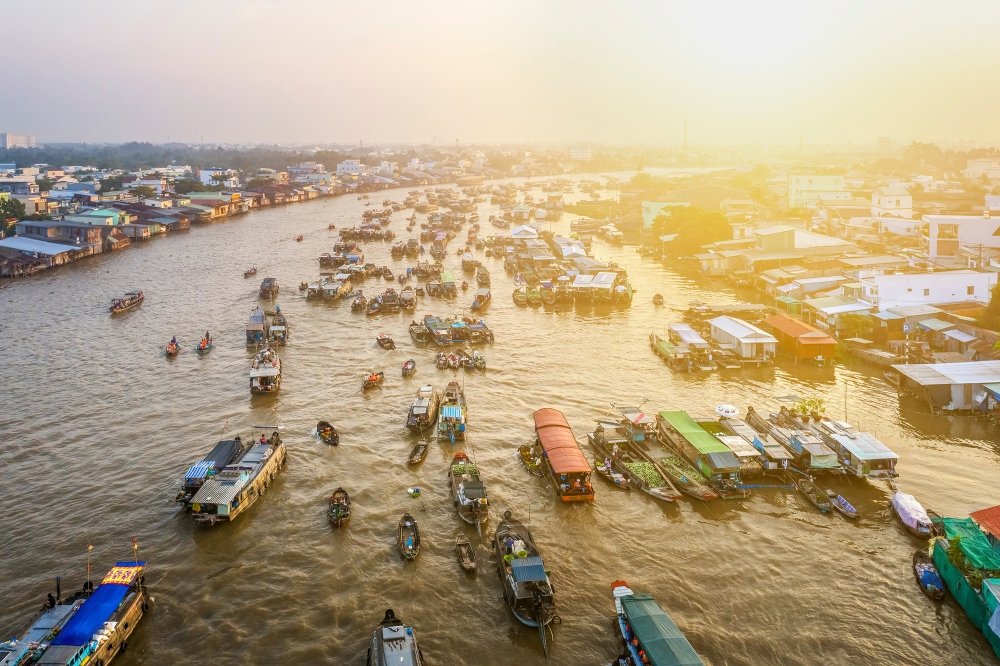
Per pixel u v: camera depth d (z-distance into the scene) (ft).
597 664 103.86
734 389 212.84
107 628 103.35
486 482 156.25
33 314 307.78
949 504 144.46
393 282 376.07
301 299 336.90
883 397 203.31
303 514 144.97
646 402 203.10
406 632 102.53
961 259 333.42
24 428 187.21
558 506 146.20
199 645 108.06
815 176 582.35
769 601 117.19
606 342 264.11
